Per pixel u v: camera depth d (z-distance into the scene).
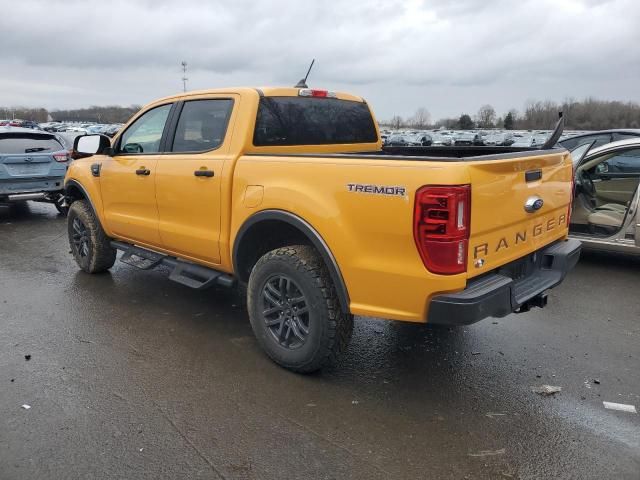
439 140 31.12
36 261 6.71
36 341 4.22
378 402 3.36
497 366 3.85
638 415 3.21
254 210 3.70
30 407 3.25
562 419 3.17
